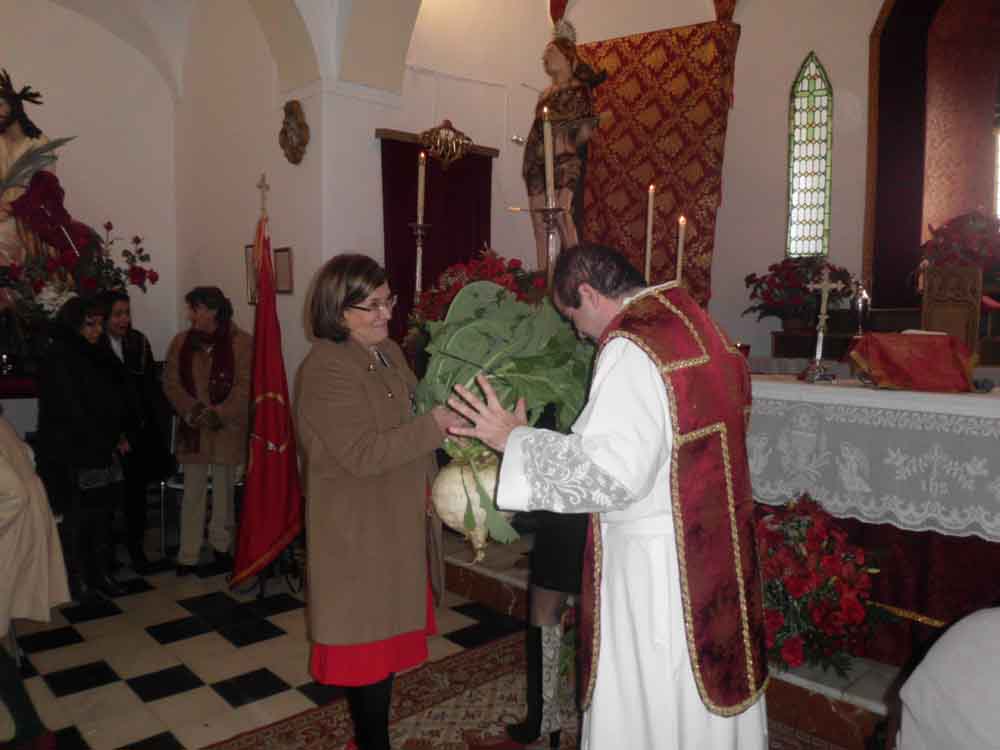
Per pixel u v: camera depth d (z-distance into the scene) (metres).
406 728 2.74
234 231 5.91
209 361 4.31
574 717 2.81
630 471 1.49
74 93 6.24
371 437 1.96
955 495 2.27
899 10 6.98
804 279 6.52
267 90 5.39
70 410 3.81
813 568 2.65
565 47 5.06
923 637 2.71
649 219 2.87
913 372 2.44
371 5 4.82
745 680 1.68
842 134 7.27
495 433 1.68
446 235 5.63
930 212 7.73
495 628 3.63
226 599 4.03
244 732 2.74
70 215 6.08
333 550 2.04
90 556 3.98
